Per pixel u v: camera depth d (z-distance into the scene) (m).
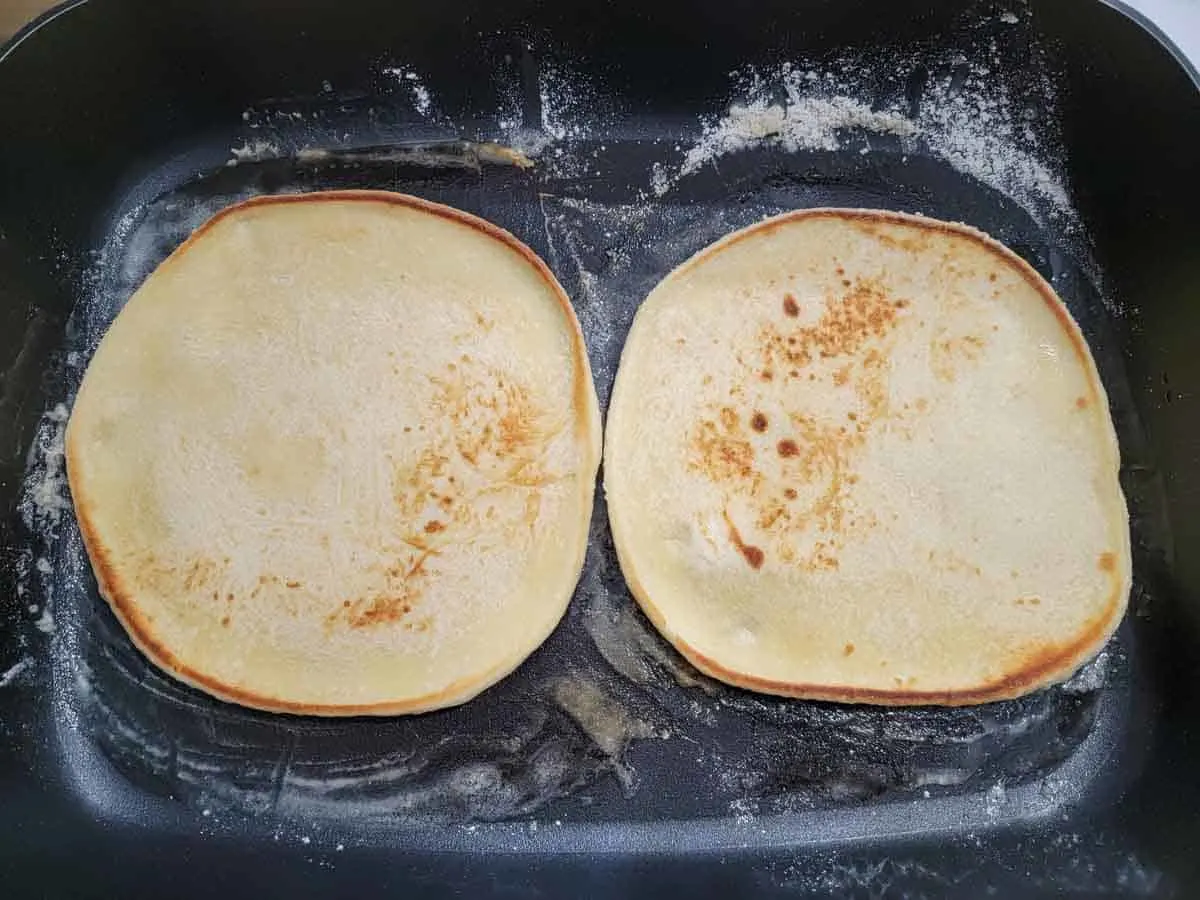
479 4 0.26
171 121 0.27
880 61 0.27
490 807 0.23
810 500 0.24
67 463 0.24
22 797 0.23
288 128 0.28
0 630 0.24
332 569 0.24
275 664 0.23
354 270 0.25
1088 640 0.23
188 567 0.24
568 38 0.27
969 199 0.28
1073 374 0.25
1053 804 0.24
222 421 0.24
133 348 0.25
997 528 0.24
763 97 0.28
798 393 0.24
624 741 0.24
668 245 0.27
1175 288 0.25
